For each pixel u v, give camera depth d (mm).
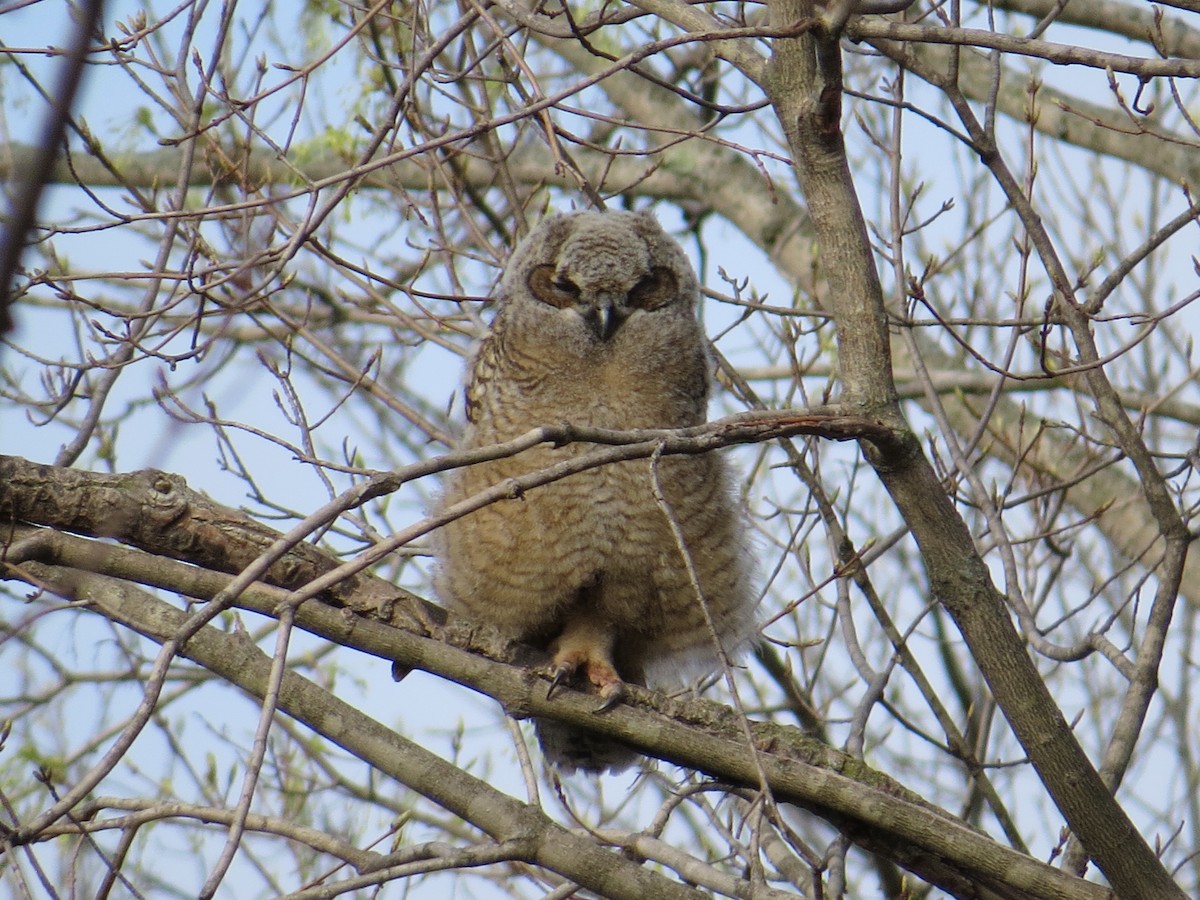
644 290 11070
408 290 11383
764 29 6934
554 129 9633
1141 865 8062
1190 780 15320
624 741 8836
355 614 8766
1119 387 16812
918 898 12047
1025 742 8008
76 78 2633
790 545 11711
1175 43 16672
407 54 12539
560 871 8484
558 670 8836
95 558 8234
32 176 2598
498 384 10773
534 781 9102
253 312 12422
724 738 8711
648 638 10945
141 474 8352
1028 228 10000
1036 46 6867
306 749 14008
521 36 13445
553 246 11195
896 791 8617
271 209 11383
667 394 10906
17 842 6016
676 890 8484
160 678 5621
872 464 7828
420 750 8781
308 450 10633
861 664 10961
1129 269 9867
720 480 10445
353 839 13922
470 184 14578
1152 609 9992
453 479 10680
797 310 12180
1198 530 10070
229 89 12383
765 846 11062
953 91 9992
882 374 7684
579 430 6656
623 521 10086
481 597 10570
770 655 12828
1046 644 10078
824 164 7801
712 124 9922
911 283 9758
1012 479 11789
